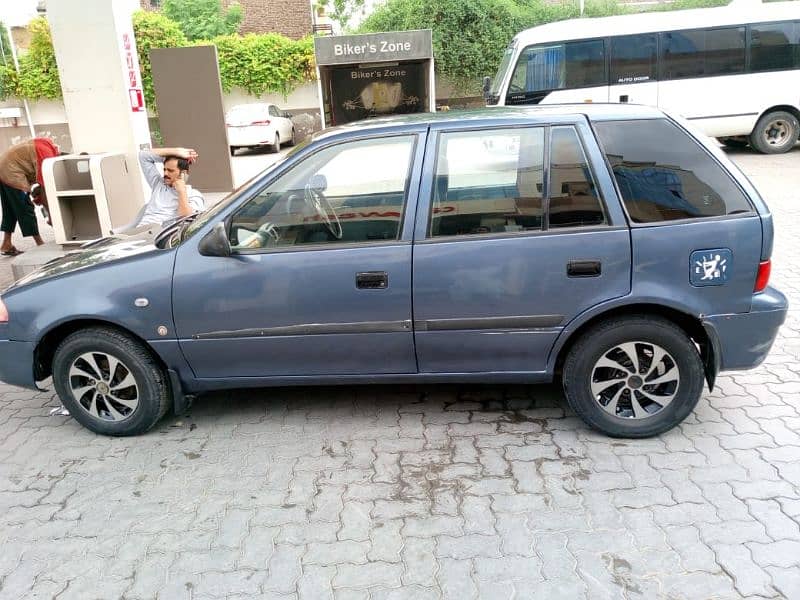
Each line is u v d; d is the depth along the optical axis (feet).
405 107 44.83
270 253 11.99
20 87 78.13
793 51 42.60
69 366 12.81
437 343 12.05
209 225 12.24
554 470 11.41
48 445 13.14
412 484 11.25
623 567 9.15
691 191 11.37
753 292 11.38
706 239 11.22
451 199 11.79
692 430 12.46
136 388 12.74
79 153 25.46
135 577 9.43
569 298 11.55
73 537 10.33
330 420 13.52
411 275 11.72
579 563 9.26
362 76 44.11
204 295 12.10
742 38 42.34
